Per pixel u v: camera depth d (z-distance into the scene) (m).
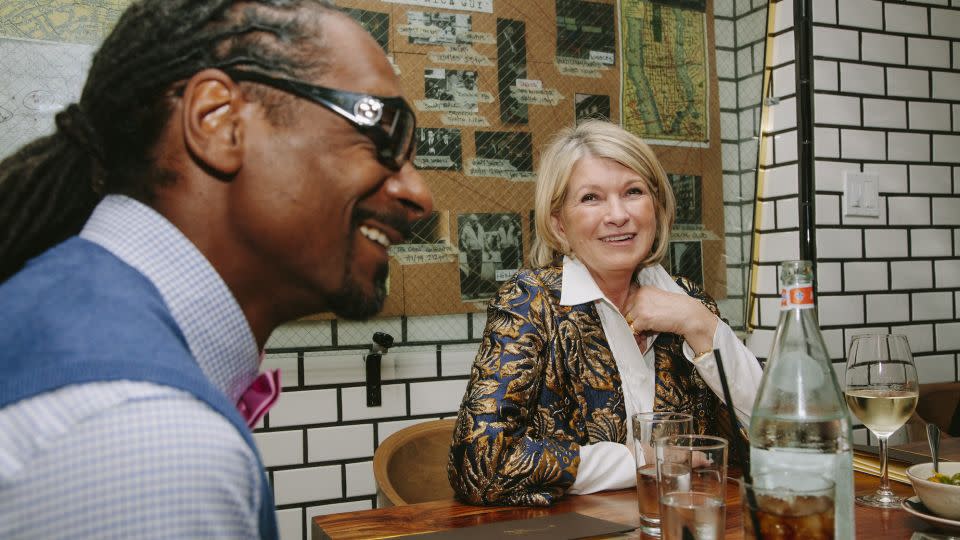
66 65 1.64
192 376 0.36
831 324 2.20
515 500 1.08
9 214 0.46
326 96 0.42
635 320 1.40
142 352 0.35
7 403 0.32
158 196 0.42
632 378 1.40
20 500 0.30
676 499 0.77
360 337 1.89
